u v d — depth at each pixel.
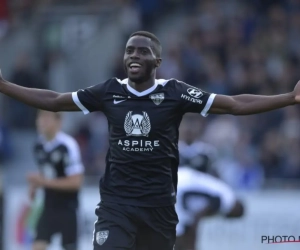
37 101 13.60
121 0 42.69
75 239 21.17
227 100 13.39
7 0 43.28
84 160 33.28
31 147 37.03
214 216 22.78
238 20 39.16
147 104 13.44
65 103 13.66
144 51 13.38
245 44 37.97
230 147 30.22
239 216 22.69
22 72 38.12
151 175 13.52
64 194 20.98
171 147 13.60
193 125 22.80
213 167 23.75
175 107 13.47
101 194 13.80
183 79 36.62
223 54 37.59
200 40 38.41
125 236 13.46
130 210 13.48
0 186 26.16
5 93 13.63
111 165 13.66
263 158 30.19
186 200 22.27
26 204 26.59
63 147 20.86
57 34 41.94
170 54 37.56
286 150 30.34
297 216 26.00
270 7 39.84
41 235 21.03
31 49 41.81
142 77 13.37
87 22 42.22
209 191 22.30
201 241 26.12
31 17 43.62
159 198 13.58
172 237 14.02
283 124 31.72
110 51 41.06
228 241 25.97
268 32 38.25
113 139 13.60
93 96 13.66
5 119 37.59
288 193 26.34
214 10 40.31
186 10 41.88
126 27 41.16
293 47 37.75
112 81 13.71
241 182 29.08
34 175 20.64
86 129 34.88
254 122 32.03
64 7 43.38
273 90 35.12
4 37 42.81
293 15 39.19
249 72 36.00
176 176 13.91
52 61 39.47
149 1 41.81
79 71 40.28
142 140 13.41
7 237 26.62
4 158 36.06
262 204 26.19
